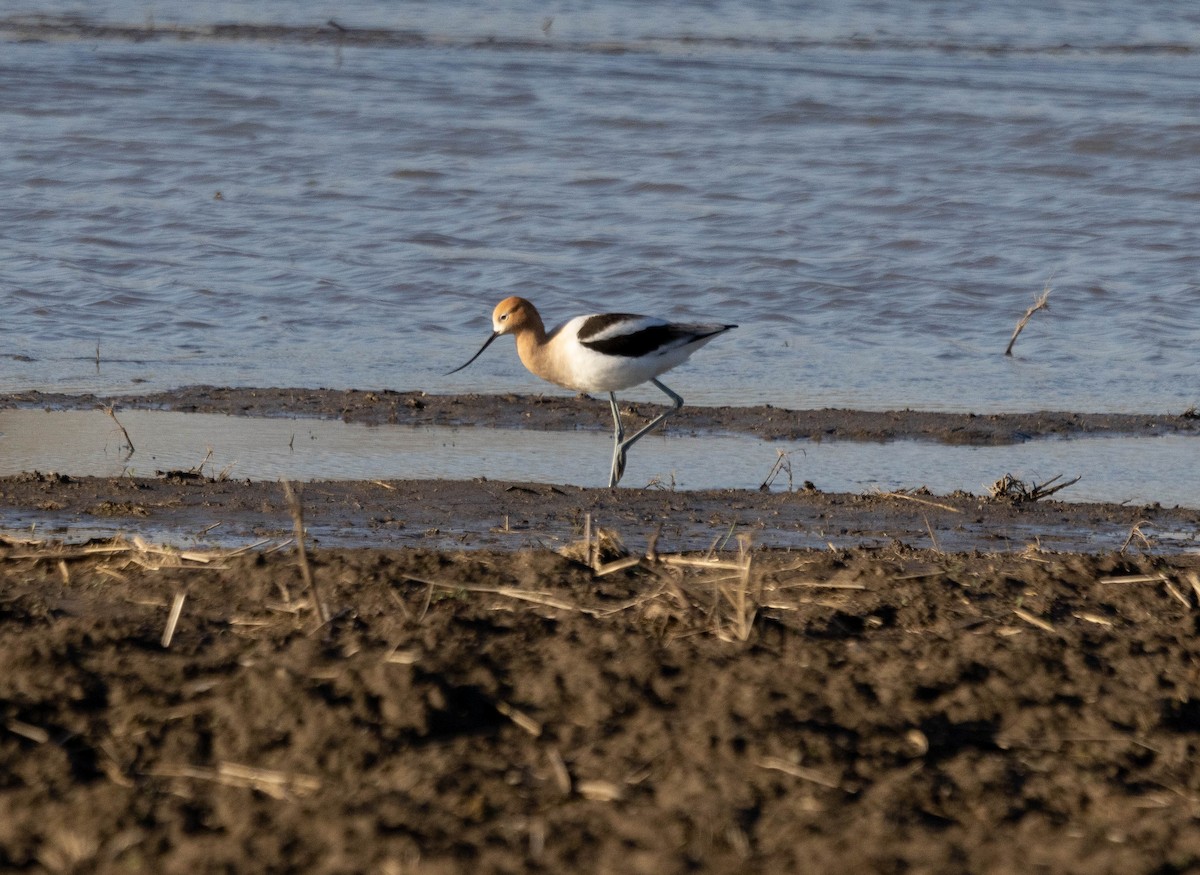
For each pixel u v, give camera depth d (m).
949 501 12.79
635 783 6.76
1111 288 21.00
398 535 11.34
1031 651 8.06
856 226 23.88
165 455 13.78
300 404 15.77
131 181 25.36
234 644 8.11
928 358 18.22
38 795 6.57
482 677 7.59
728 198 25.36
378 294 20.36
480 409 15.83
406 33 39.62
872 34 41.22
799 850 6.22
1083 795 6.83
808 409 16.09
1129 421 15.74
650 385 16.98
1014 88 33.66
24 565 9.45
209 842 6.23
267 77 33.56
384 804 6.50
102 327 18.56
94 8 41.22
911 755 7.10
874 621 8.59
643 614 8.51
